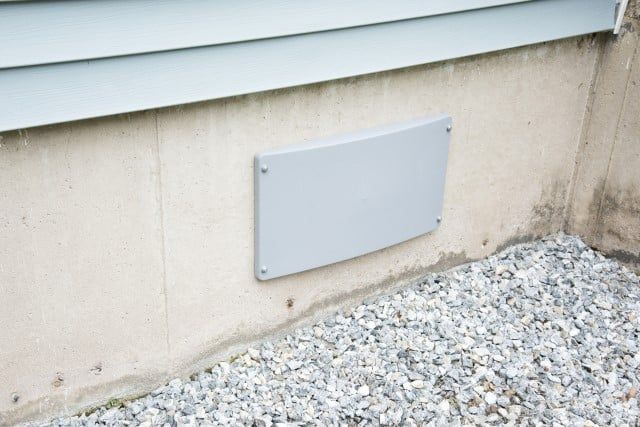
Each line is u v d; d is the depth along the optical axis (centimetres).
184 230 218
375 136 244
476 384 243
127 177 202
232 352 246
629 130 299
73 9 174
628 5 290
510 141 294
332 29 219
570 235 333
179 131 207
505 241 316
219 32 197
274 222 232
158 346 227
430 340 261
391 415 228
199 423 220
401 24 235
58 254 197
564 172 321
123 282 212
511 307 285
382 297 280
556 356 259
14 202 186
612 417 234
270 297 247
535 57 284
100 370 217
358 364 248
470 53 257
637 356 262
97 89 185
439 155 267
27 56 172
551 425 229
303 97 228
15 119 176
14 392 203
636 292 298
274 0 204
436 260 293
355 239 254
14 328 197
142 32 185
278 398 231
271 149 226
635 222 305
